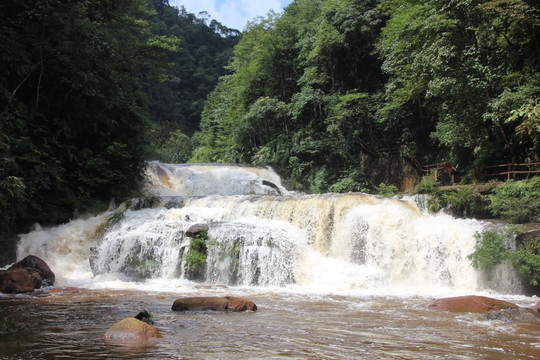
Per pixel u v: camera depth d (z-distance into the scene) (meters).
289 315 7.44
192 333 5.81
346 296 10.30
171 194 24.22
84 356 4.59
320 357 4.67
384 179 29.69
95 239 16.14
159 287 11.45
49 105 19.03
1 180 13.17
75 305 8.36
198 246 13.23
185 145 65.12
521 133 17.14
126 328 5.55
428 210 15.27
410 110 28.89
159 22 106.50
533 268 11.31
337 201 14.70
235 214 16.53
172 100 91.06
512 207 14.39
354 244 13.83
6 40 16.42
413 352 4.92
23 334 5.73
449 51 18.14
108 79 20.34
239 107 41.94
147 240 13.96
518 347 5.19
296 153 32.88
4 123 15.48
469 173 20.45
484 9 16.89
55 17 17.69
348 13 31.33
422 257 13.12
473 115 18.92
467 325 6.58
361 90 33.38
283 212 15.61
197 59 110.06
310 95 32.44
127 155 20.19
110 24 28.05
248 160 40.25
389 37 25.28
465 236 12.71
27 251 14.68
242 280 12.52
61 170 17.67
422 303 9.12
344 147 31.33
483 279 11.98
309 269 13.19
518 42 19.06
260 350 4.93
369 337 5.70
